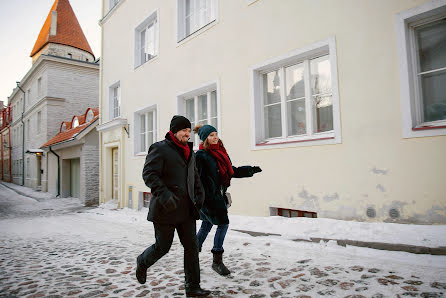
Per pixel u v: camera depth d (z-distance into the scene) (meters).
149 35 10.44
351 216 4.49
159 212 2.45
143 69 10.16
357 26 4.53
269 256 3.68
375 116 4.28
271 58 5.81
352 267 3.05
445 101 3.90
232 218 5.93
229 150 6.61
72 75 22.31
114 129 11.91
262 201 5.83
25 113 26.69
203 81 7.48
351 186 4.50
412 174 3.90
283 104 5.79
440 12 3.86
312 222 4.65
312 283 2.73
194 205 2.60
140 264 2.63
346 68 4.63
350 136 4.54
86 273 3.56
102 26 13.37
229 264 3.48
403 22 4.05
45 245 5.44
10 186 27.31
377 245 3.47
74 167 17.38
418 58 4.11
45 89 21.59
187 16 8.62
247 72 6.30
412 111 3.97
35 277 3.49
